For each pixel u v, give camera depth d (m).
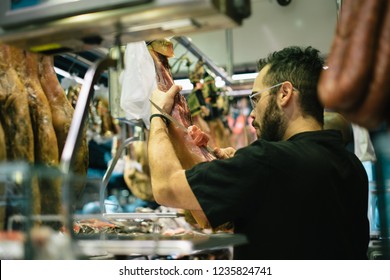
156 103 2.07
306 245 1.68
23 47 1.32
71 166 1.12
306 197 1.69
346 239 1.78
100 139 3.46
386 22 0.98
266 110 1.98
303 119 1.93
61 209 1.05
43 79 2.05
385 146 1.08
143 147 3.85
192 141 2.06
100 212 1.88
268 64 2.04
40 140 1.88
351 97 0.98
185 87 4.04
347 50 1.02
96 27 1.15
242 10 1.14
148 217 1.95
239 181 1.69
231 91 4.40
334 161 1.81
